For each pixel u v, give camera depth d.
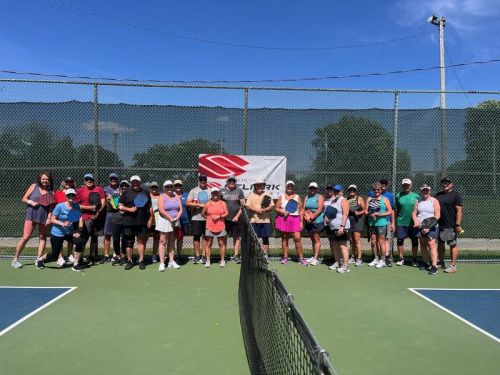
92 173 9.29
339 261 8.66
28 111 9.25
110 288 7.09
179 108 9.38
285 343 3.38
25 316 5.72
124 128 9.31
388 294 7.02
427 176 9.51
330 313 6.04
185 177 9.40
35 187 8.43
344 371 4.29
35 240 10.98
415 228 8.79
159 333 5.18
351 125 9.52
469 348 4.88
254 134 9.44
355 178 9.51
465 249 11.09
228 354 4.61
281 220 9.02
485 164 9.59
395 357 4.62
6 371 4.19
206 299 6.55
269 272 4.00
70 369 4.24
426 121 9.54
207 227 8.59
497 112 9.62
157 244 9.15
